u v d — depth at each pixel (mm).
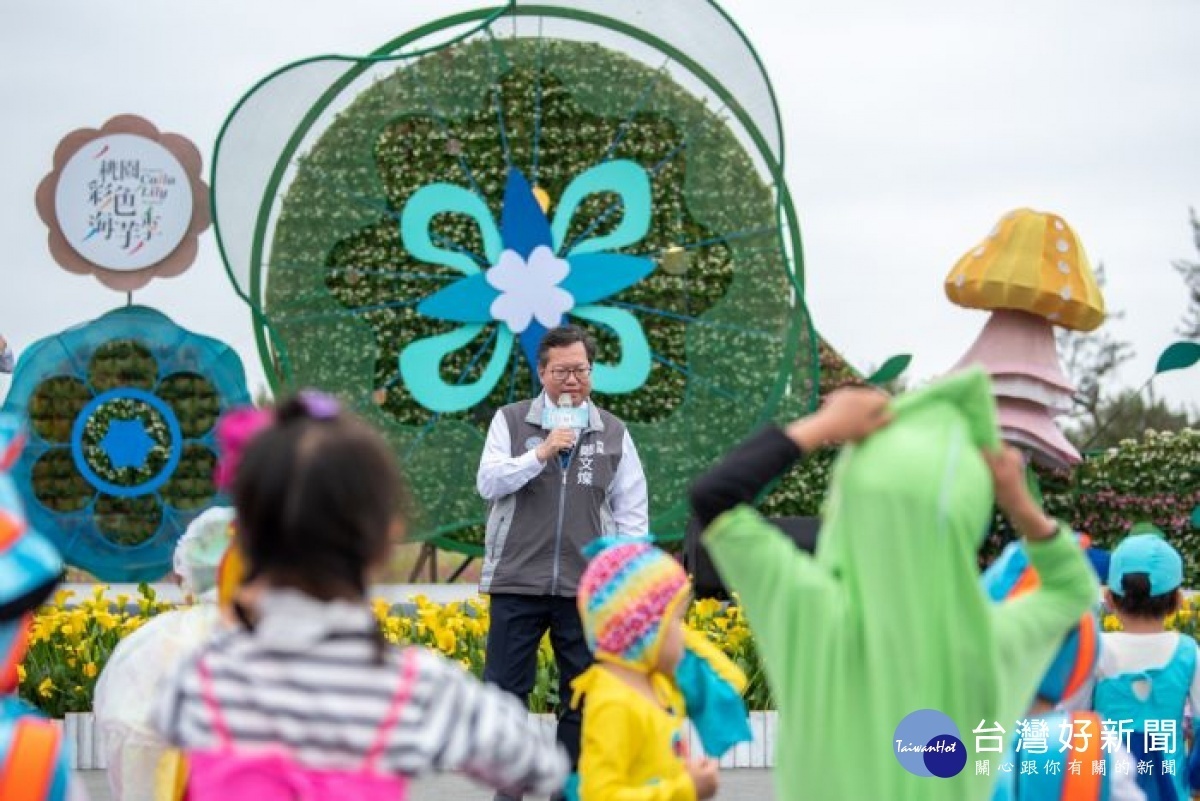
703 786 5512
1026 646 4527
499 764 3527
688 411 16422
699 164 16625
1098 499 18734
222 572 5184
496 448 8875
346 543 3408
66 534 16656
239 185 16109
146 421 16922
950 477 4258
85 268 17016
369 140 16453
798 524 16281
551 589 8664
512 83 16812
